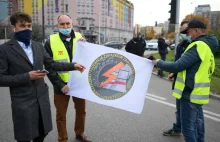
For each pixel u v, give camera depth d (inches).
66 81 141.3
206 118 206.2
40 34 1782.7
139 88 139.6
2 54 98.0
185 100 123.4
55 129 174.6
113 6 4099.4
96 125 183.8
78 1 3412.9
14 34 102.8
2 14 1862.7
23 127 101.3
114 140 158.7
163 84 361.7
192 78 120.1
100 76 139.3
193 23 123.1
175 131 166.2
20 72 100.3
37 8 3444.9
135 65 138.4
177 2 393.7
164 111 222.4
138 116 205.9
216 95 280.5
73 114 207.8
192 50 118.0
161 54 424.5
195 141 123.7
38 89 105.3
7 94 277.0
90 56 138.5
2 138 158.9
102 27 3715.6
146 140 159.9
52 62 120.1
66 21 137.9
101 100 139.6
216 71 513.7
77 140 157.4
